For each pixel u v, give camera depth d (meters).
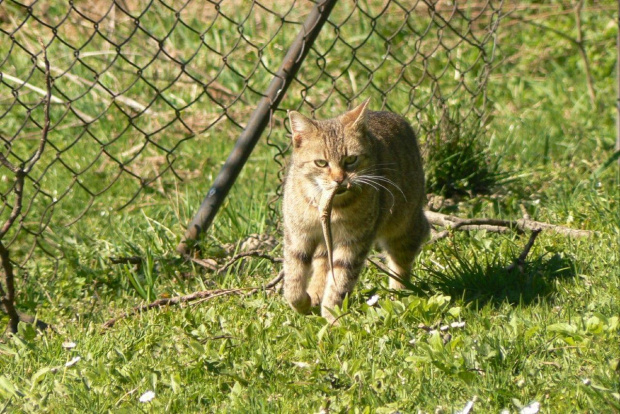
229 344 11.52
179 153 21.47
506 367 10.34
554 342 10.88
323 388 10.03
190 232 15.77
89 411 10.03
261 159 21.22
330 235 12.44
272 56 25.02
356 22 26.69
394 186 13.91
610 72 25.31
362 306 12.20
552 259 13.83
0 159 12.48
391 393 10.00
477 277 13.39
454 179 18.41
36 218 18.45
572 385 9.69
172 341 11.87
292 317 12.72
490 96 24.25
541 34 27.23
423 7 27.27
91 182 20.14
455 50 25.64
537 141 21.22
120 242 16.62
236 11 26.78
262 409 9.72
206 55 25.19
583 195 17.23
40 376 10.80
